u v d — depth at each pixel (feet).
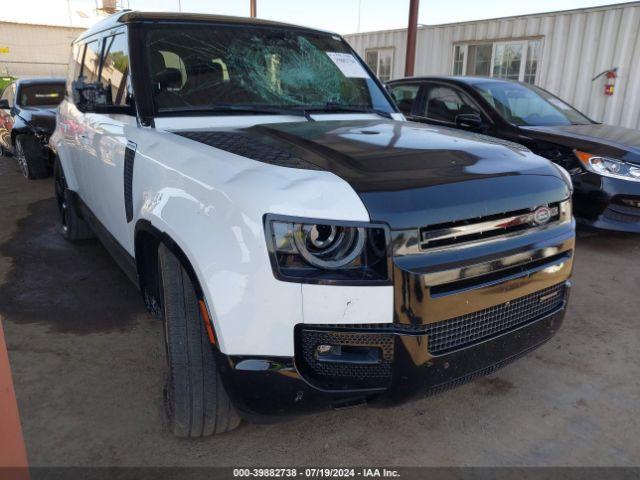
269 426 8.04
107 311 11.71
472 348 6.63
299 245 5.73
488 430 8.07
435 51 36.63
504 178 6.89
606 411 8.59
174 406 7.16
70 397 8.60
